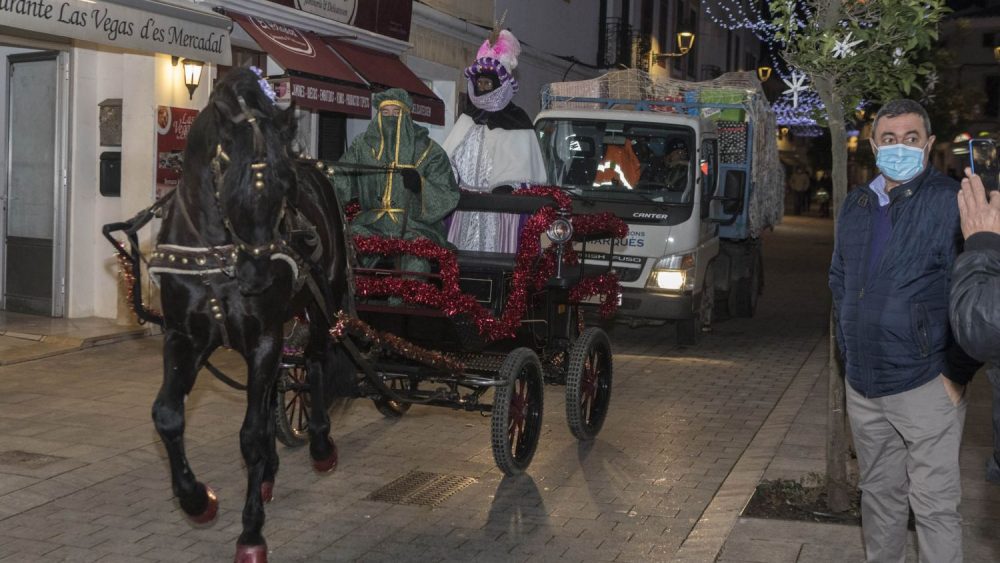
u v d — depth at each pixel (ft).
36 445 24.17
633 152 40.68
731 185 42.80
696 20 118.01
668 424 28.30
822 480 21.42
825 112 20.35
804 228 127.24
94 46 39.96
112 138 39.81
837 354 19.36
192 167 15.87
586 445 25.95
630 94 47.09
